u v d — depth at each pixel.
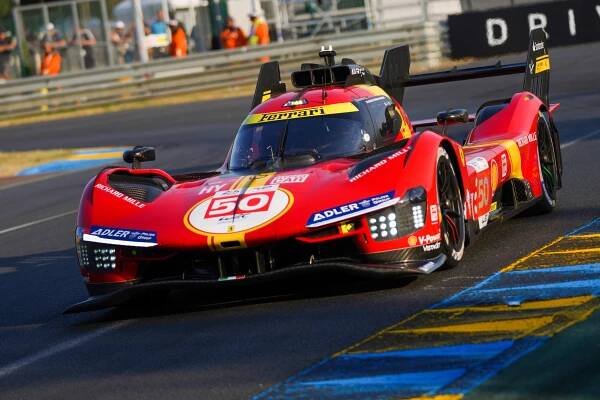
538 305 19.50
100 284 23.83
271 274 21.89
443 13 110.31
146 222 23.34
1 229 45.84
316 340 19.06
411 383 15.67
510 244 26.73
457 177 25.16
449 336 18.03
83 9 110.88
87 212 24.28
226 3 116.38
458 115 25.98
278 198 22.72
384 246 22.17
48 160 74.19
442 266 24.19
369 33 100.25
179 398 16.52
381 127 26.98
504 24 95.31
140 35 110.25
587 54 87.19
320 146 25.86
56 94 104.69
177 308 24.16
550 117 33.22
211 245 22.03
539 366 15.77
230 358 18.62
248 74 104.06
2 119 105.00
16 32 112.75
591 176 37.16
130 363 19.34
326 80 28.91
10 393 18.39
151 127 85.06
